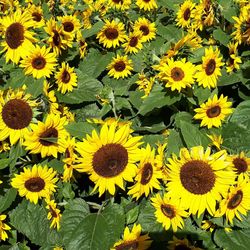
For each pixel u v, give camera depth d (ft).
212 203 3.25
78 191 4.12
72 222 3.58
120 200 3.82
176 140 3.74
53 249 3.96
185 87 4.16
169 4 6.14
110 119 3.97
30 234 4.06
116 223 3.44
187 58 4.50
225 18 4.82
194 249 3.50
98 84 5.01
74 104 5.02
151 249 3.63
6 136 4.05
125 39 5.59
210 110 3.97
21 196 4.13
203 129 4.08
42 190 3.94
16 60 4.79
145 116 4.66
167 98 4.22
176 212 3.35
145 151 3.38
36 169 3.85
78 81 5.03
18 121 4.03
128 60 5.33
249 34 4.55
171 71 4.05
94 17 6.12
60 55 5.19
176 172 3.32
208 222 3.53
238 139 3.90
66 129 3.68
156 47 5.50
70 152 3.60
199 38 5.02
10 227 4.18
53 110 4.42
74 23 5.72
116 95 5.03
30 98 4.17
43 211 4.06
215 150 3.70
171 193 3.32
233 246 3.41
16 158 4.07
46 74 4.67
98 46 5.78
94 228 3.44
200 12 5.04
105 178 3.36
